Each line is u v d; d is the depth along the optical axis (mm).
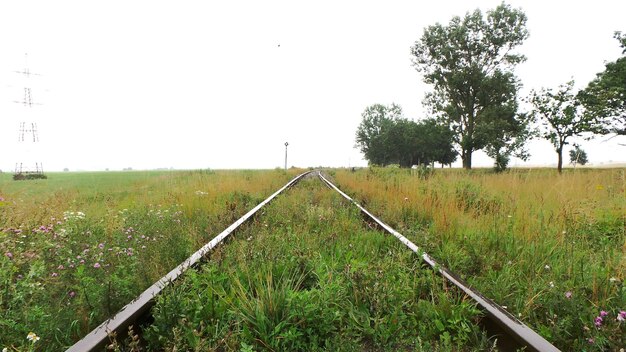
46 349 2332
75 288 2877
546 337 2486
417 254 3791
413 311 2809
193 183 14375
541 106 33250
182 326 2285
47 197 9906
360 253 4141
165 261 3912
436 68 49062
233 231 5113
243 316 2535
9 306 2590
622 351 2092
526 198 7871
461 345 2354
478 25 46875
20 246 3904
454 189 8969
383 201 8961
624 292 2943
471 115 47875
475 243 4547
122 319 2289
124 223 5453
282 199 9258
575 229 4883
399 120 87500
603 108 30609
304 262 3541
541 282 3283
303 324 2500
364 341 2480
